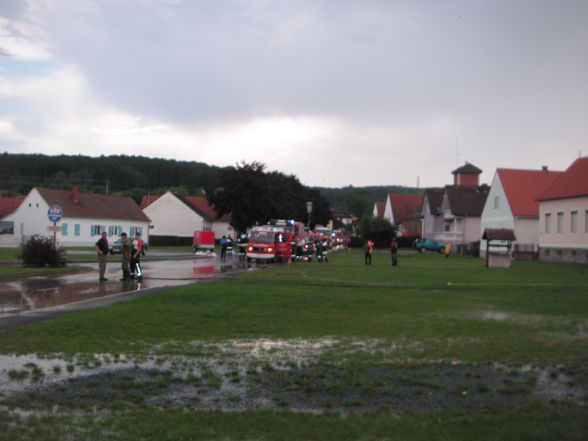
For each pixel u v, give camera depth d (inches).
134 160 6604.3
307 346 394.9
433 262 1797.5
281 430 226.7
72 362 336.5
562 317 553.6
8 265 1158.3
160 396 272.7
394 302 661.9
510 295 770.8
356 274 1133.1
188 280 906.7
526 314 573.0
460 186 3134.8
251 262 1573.6
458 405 263.3
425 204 3558.1
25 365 327.3
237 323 486.3
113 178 5944.9
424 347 395.5
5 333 422.0
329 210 4124.0
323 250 1694.1
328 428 229.5
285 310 572.4
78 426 228.2
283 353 370.0
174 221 3809.1
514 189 2281.0
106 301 616.4
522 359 359.3
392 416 245.9
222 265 1390.3
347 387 291.6
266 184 2869.1
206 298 647.8
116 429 225.5
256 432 224.2
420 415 247.3
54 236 1121.4
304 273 1127.6
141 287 778.2
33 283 827.4
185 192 5659.5
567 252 1888.5
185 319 499.2
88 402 261.3
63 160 5777.6
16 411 247.3
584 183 1838.1
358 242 3484.3
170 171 6781.5
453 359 358.0
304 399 270.5
